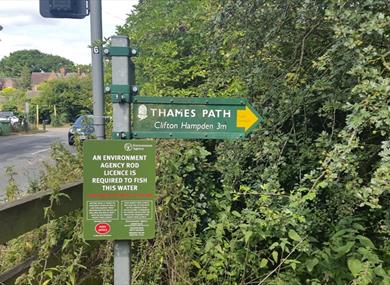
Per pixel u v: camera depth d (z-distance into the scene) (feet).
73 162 12.69
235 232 10.37
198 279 10.46
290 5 10.62
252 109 8.72
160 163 11.46
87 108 19.58
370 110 7.98
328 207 10.88
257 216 10.77
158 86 17.47
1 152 64.03
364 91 7.84
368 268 9.04
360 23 8.33
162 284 10.62
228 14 11.23
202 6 16.02
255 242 10.18
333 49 8.76
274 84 11.16
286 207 9.95
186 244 10.64
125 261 8.27
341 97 9.68
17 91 219.82
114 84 8.38
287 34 11.10
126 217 8.02
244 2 10.92
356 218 10.28
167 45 17.30
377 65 8.79
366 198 8.15
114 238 8.00
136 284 10.10
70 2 15.34
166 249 10.55
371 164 9.91
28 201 8.55
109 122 16.79
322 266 9.93
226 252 10.48
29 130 136.26
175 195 11.18
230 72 12.92
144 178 8.00
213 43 12.52
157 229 10.67
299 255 10.12
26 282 8.76
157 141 12.21
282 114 10.92
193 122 8.71
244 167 12.24
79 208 10.60
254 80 11.55
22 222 8.35
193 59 17.15
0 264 9.86
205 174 12.45
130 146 7.97
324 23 10.25
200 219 12.17
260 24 11.14
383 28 8.04
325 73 10.43
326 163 8.86
